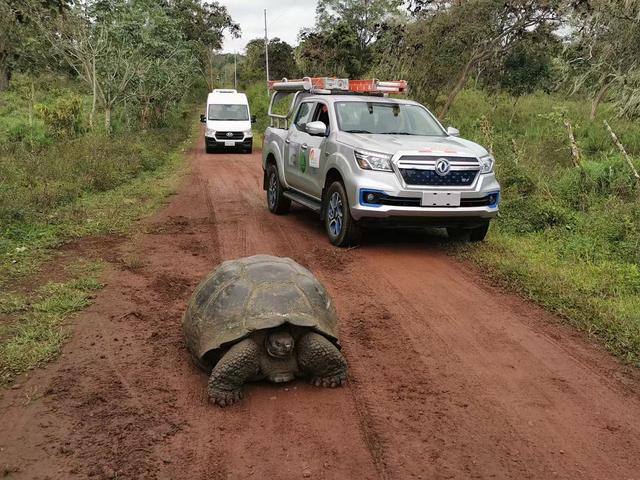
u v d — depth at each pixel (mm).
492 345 4734
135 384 3939
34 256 6918
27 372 4070
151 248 7527
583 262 6746
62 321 4973
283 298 3783
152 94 26234
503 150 11438
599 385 4109
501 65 21703
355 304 5586
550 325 5180
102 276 6258
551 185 10086
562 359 4508
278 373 3777
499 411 3719
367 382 4043
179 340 4664
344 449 3264
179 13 49281
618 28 12703
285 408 3674
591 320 5141
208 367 3908
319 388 3924
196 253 7336
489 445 3342
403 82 9258
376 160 6938
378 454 3225
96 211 9711
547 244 7562
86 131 19547
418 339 4812
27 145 15680
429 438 3391
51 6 7793
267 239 8102
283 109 27609
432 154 6914
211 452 3215
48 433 3354
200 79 62594
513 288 6047
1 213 8219
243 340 3629
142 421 3496
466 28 19438
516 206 8773
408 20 22094
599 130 16297
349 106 8211
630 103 11875
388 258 7141
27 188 10453
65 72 21969
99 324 4949
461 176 7023
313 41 30859
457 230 8008
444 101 21750
